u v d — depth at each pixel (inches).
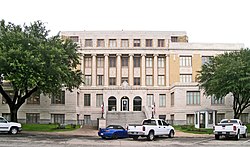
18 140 1267.2
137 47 3166.8
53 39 1877.5
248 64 2039.9
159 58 3189.0
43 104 2657.5
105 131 1433.3
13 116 1878.7
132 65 3166.8
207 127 2133.4
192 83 2726.4
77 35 3225.9
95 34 3233.3
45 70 1692.9
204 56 3117.6
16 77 1616.6
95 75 3149.6
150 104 3080.7
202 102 2704.2
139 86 3068.4
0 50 1624.0
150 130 1364.4
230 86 1994.3
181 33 3302.2
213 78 2140.7
